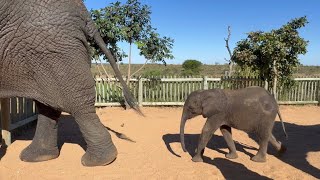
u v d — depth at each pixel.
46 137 6.54
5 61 5.41
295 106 14.65
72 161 6.49
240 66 15.29
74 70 5.59
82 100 5.81
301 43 14.07
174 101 14.23
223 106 6.34
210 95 6.34
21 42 5.30
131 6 13.66
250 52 14.48
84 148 7.27
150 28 14.27
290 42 14.11
